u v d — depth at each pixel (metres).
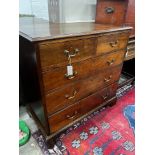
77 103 1.14
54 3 1.35
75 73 0.96
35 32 0.83
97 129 1.33
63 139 1.22
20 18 1.24
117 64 1.31
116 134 1.29
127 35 1.22
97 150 1.15
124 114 1.52
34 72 0.85
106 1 1.31
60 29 0.97
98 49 1.03
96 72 1.13
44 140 1.19
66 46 0.83
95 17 1.49
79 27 1.09
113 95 1.53
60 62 0.85
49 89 0.89
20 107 1.48
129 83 1.97
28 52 0.85
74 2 1.43
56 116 1.04
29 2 1.25
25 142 1.16
